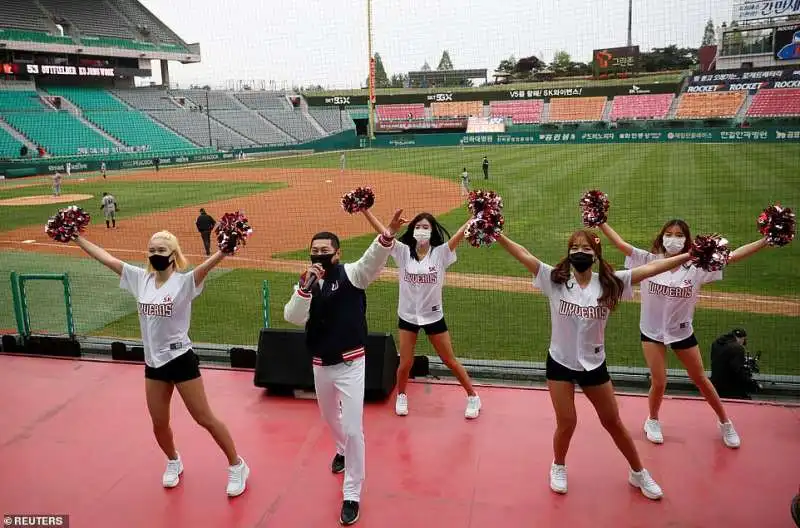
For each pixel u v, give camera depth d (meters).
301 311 4.14
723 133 34.38
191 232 18.77
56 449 5.55
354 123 53.66
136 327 9.74
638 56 47.81
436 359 7.48
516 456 5.27
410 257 5.67
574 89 50.66
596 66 49.47
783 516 4.39
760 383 6.47
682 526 4.32
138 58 58.06
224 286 11.95
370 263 4.33
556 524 4.37
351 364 4.44
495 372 7.07
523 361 7.77
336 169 36.75
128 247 16.59
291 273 13.00
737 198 20.03
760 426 5.66
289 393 6.57
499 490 4.78
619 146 40.34
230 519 4.52
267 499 4.75
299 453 5.39
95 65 54.09
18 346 7.87
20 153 39.66
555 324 4.44
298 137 53.22
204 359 7.71
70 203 25.56
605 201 5.47
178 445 5.59
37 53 49.69
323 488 4.88
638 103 48.31
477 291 11.25
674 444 5.40
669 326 5.16
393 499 4.69
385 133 54.34
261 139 52.75
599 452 5.33
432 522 4.41
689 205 19.30
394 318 9.85
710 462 5.11
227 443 4.71
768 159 29.06
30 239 17.69
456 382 6.89
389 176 32.50
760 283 11.28
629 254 5.35
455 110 54.44
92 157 40.47
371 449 5.41
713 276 4.97
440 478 4.95
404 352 5.83
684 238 4.95
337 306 4.39
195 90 57.75
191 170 39.62
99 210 23.59
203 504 4.71
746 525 4.30
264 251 15.39
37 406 6.38
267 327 7.44
